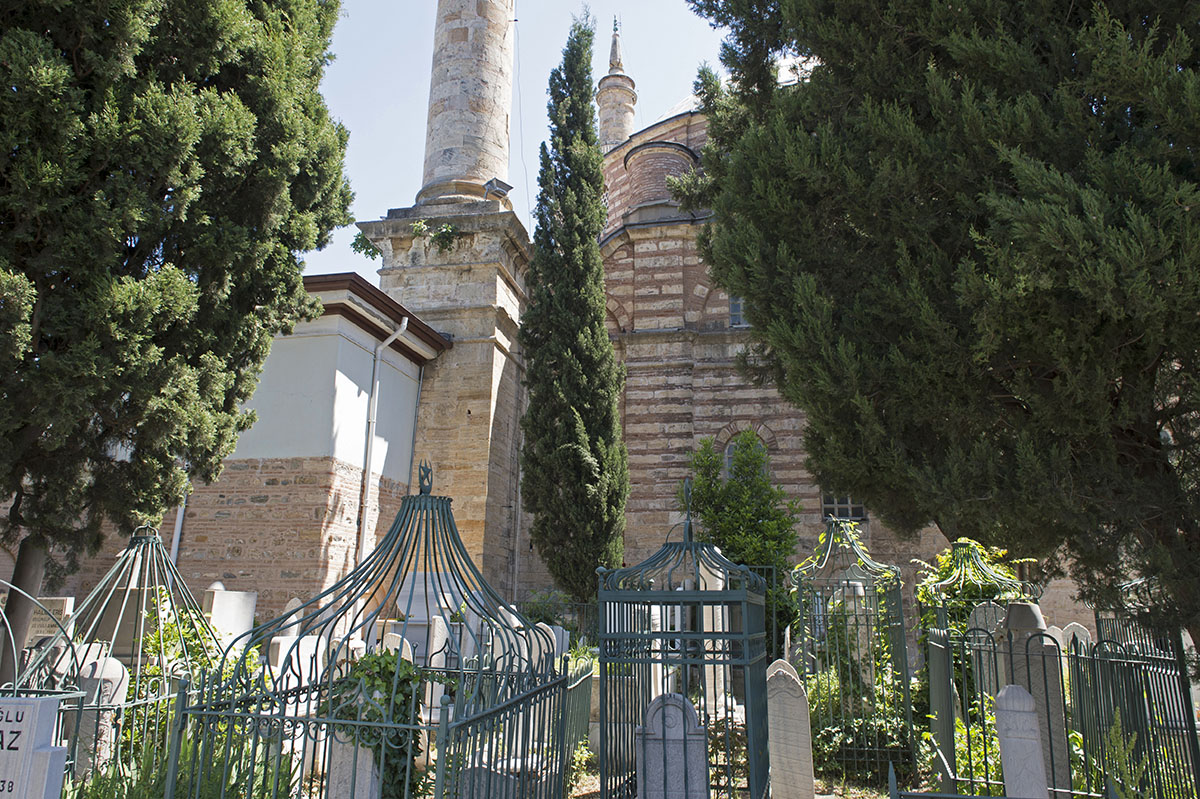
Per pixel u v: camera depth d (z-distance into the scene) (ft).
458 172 65.72
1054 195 17.88
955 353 20.85
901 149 22.18
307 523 48.21
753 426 72.18
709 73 43.57
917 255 23.16
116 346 25.20
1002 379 21.62
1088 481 19.77
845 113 24.30
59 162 23.93
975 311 19.72
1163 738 21.97
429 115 68.23
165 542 49.78
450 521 21.31
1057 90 20.29
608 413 59.21
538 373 59.52
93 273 24.89
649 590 22.86
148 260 29.25
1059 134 19.76
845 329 23.04
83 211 24.56
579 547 55.57
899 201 22.36
